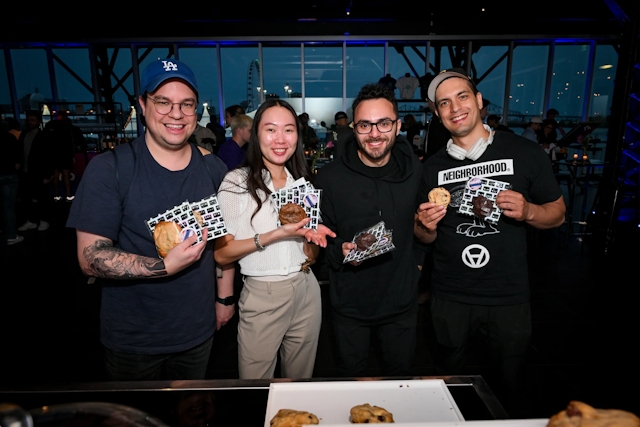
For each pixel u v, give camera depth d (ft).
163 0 29.22
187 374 5.74
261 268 6.18
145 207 5.18
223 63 36.35
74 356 10.08
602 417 2.17
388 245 5.83
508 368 6.63
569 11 32.50
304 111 37.88
